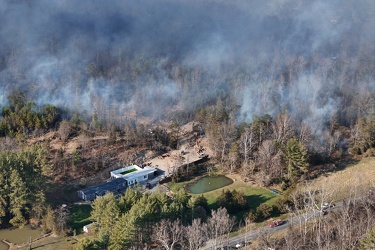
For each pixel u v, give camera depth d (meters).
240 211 122.62
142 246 102.06
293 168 134.38
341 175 138.00
